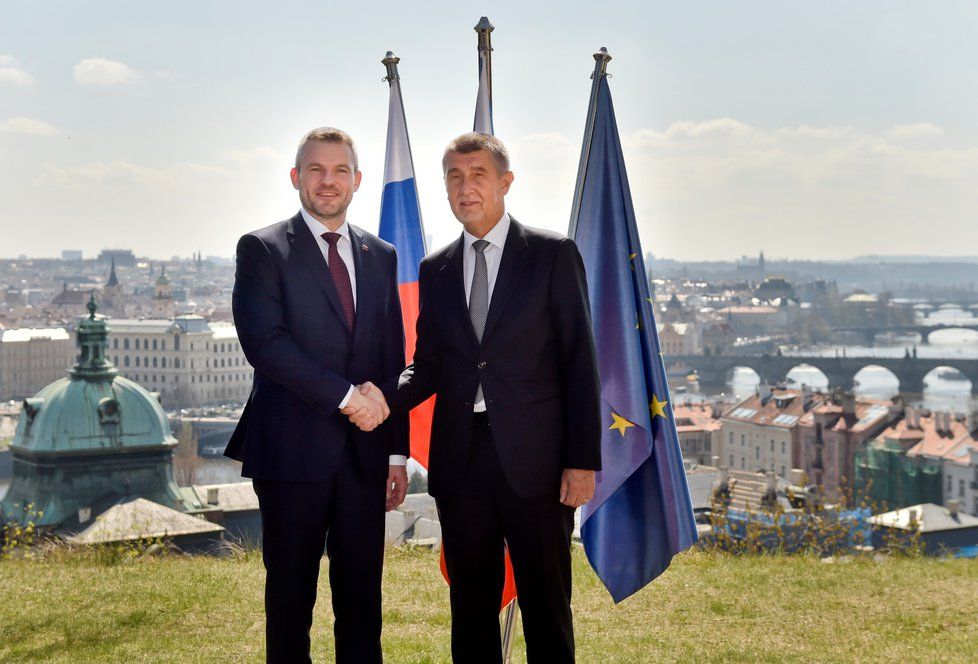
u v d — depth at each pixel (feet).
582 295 14.21
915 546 39.24
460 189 14.11
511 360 13.99
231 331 599.98
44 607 23.39
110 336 578.25
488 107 19.24
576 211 18.95
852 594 26.71
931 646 21.15
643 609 24.76
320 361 14.10
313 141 14.37
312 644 20.38
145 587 25.84
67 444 119.34
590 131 18.97
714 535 38.06
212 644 20.11
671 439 18.11
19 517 115.55
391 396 14.11
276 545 14.06
